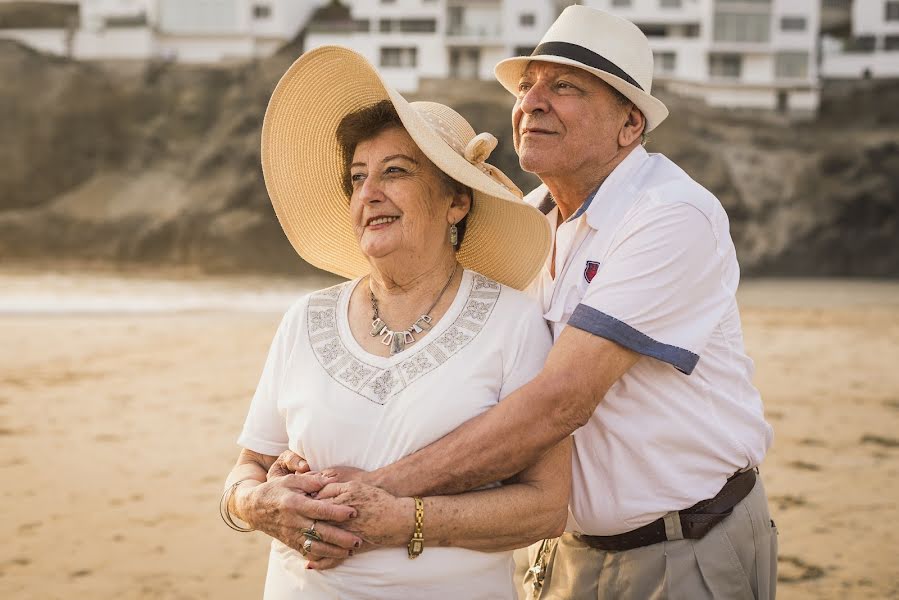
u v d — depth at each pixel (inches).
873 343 605.6
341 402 83.3
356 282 91.5
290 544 80.7
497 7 2166.6
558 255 97.2
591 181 97.7
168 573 187.3
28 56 1908.2
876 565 188.1
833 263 1668.3
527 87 99.6
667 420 90.7
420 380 82.3
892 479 257.6
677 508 91.7
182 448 301.7
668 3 2140.7
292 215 95.3
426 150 77.9
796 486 250.8
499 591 85.0
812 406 367.6
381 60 2188.7
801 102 2052.2
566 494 86.7
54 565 191.3
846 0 2303.2
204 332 654.5
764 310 971.3
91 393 404.2
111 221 1669.5
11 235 1653.5
